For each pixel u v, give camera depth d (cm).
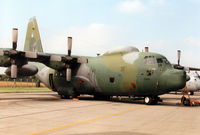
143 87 1716
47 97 2436
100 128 792
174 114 1178
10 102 1764
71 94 2228
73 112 1212
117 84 1873
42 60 2131
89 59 2206
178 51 2380
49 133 707
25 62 2025
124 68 1833
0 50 1820
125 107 1502
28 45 3069
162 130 765
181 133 722
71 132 724
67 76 2109
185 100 1734
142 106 1595
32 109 1316
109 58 2016
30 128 781
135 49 1981
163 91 1661
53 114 1126
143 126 834
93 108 1418
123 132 729
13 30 1872
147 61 1734
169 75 1609
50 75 2452
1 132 715
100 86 2016
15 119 965
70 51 2127
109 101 2020
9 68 2161
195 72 3788
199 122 934
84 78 2130
